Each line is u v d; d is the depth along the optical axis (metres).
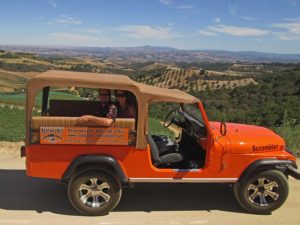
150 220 5.91
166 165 6.34
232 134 6.41
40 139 5.70
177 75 199.75
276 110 32.12
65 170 5.80
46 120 5.67
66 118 5.69
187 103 5.99
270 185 6.30
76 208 5.93
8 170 8.12
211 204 6.68
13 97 54.31
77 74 6.16
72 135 5.73
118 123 5.77
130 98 6.14
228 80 178.88
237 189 6.29
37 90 5.59
